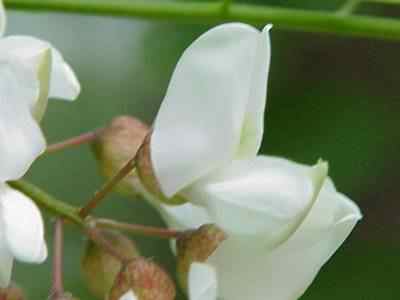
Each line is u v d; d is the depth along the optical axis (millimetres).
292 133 198
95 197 118
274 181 112
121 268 115
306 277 117
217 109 111
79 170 196
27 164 109
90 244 122
